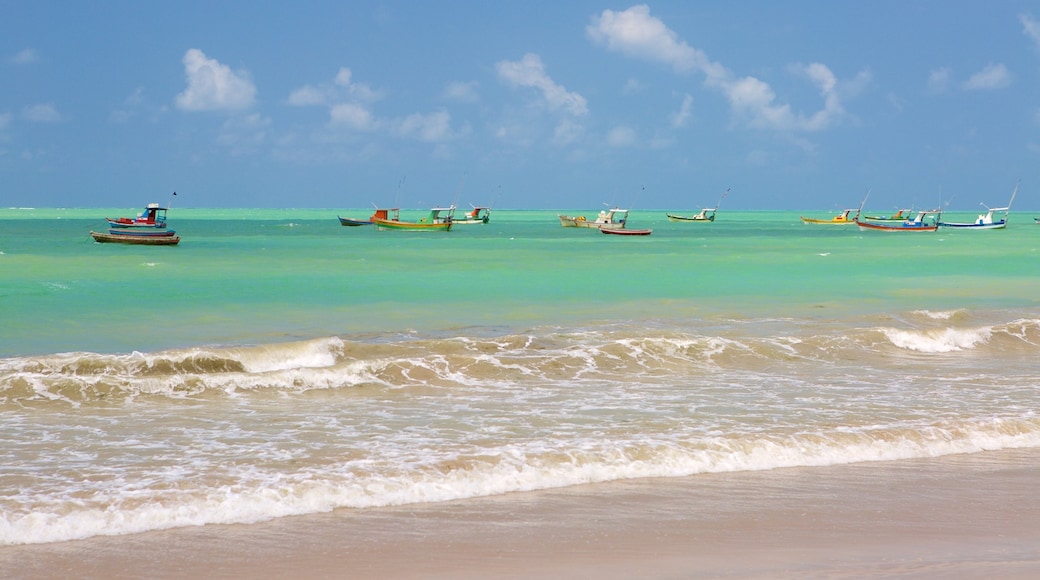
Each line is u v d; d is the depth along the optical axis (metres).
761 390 15.47
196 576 7.10
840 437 11.84
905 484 10.12
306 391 15.08
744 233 126.88
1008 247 78.62
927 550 7.80
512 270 44.62
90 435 11.82
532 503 9.24
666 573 7.17
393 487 9.52
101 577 7.07
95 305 27.78
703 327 23.55
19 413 13.10
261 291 32.75
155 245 67.69
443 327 23.47
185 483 9.46
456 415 13.25
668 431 12.16
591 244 80.12
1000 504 9.38
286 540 7.99
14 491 9.14
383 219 114.69
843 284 37.91
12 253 55.00
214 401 14.22
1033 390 15.62
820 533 8.33
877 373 17.39
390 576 7.10
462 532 8.26
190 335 21.81
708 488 9.88
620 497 9.49
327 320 24.81
